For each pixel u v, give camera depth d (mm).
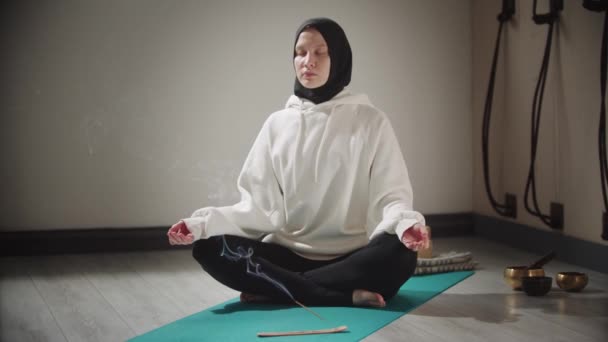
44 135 4164
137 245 4297
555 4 3816
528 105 4164
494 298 3029
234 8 4363
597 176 3604
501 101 4441
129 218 4316
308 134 2988
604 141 3465
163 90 4301
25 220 4168
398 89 4688
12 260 4000
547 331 2531
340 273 2799
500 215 4539
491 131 4578
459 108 4809
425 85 4734
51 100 4156
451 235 4789
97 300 3086
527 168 4211
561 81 3832
